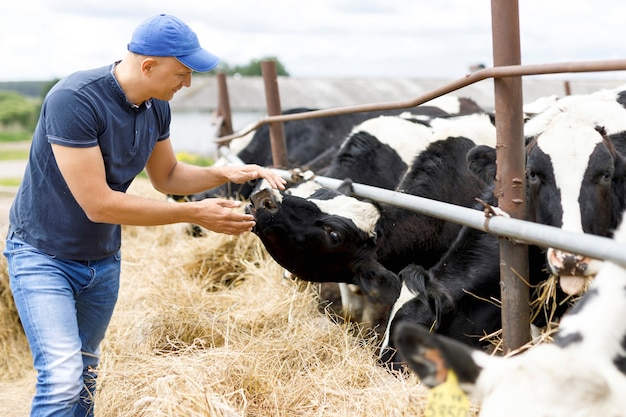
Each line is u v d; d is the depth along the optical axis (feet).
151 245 20.62
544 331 10.98
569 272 9.30
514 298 9.32
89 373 10.87
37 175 9.63
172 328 12.90
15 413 13.53
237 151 24.22
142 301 14.84
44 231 9.71
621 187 11.04
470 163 12.37
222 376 10.21
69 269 9.92
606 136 11.19
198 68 9.52
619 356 6.24
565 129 11.10
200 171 11.60
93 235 9.87
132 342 12.76
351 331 13.09
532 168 11.14
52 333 9.39
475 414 7.32
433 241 13.84
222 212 9.86
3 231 18.10
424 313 10.98
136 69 9.51
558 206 10.74
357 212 12.23
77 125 9.14
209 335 12.73
